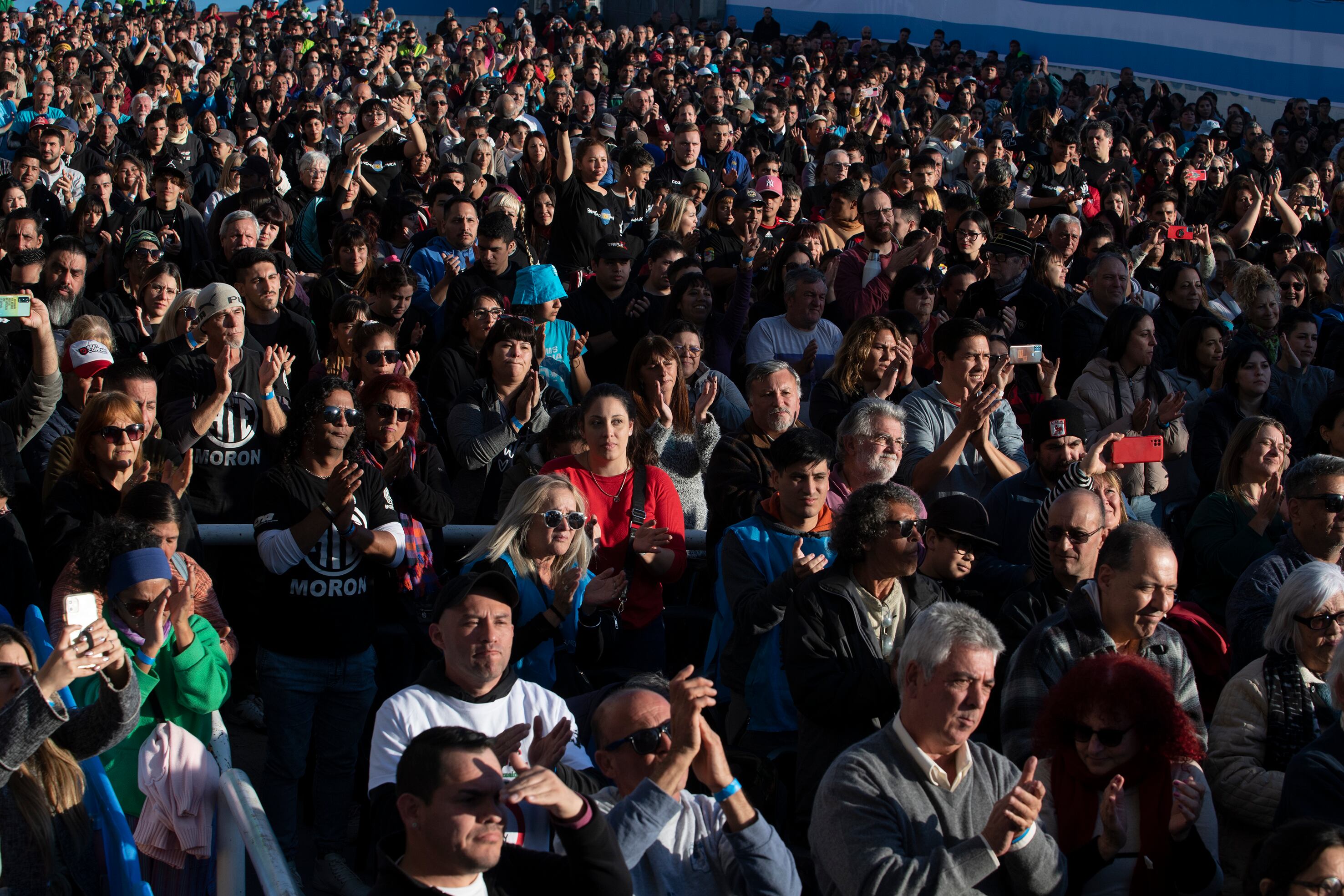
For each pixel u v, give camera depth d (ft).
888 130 50.52
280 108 53.16
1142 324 23.03
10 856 11.24
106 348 19.33
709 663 16.07
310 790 16.56
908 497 13.96
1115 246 30.45
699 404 19.81
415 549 16.56
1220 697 14.32
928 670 10.95
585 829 9.15
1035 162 43.60
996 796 11.40
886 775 11.00
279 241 30.22
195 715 13.38
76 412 19.40
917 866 10.39
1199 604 18.56
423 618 16.29
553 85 49.47
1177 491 22.48
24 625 15.19
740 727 15.30
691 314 24.57
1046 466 18.03
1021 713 13.17
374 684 15.65
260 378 19.20
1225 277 31.60
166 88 54.19
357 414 15.72
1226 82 64.44
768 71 67.21
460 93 58.80
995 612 16.28
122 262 28.50
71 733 11.53
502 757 10.74
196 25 76.13
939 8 75.10
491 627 11.86
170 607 13.19
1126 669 11.74
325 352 25.88
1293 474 16.24
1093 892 11.50
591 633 15.42
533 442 19.01
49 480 16.99
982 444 19.38
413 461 18.07
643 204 34.60
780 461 15.71
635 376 19.27
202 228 31.40
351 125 43.32
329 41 70.28
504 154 41.47
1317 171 50.11
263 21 80.12
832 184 38.52
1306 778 12.05
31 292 23.29
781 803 13.89
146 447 17.31
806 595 13.82
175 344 21.52
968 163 42.65
